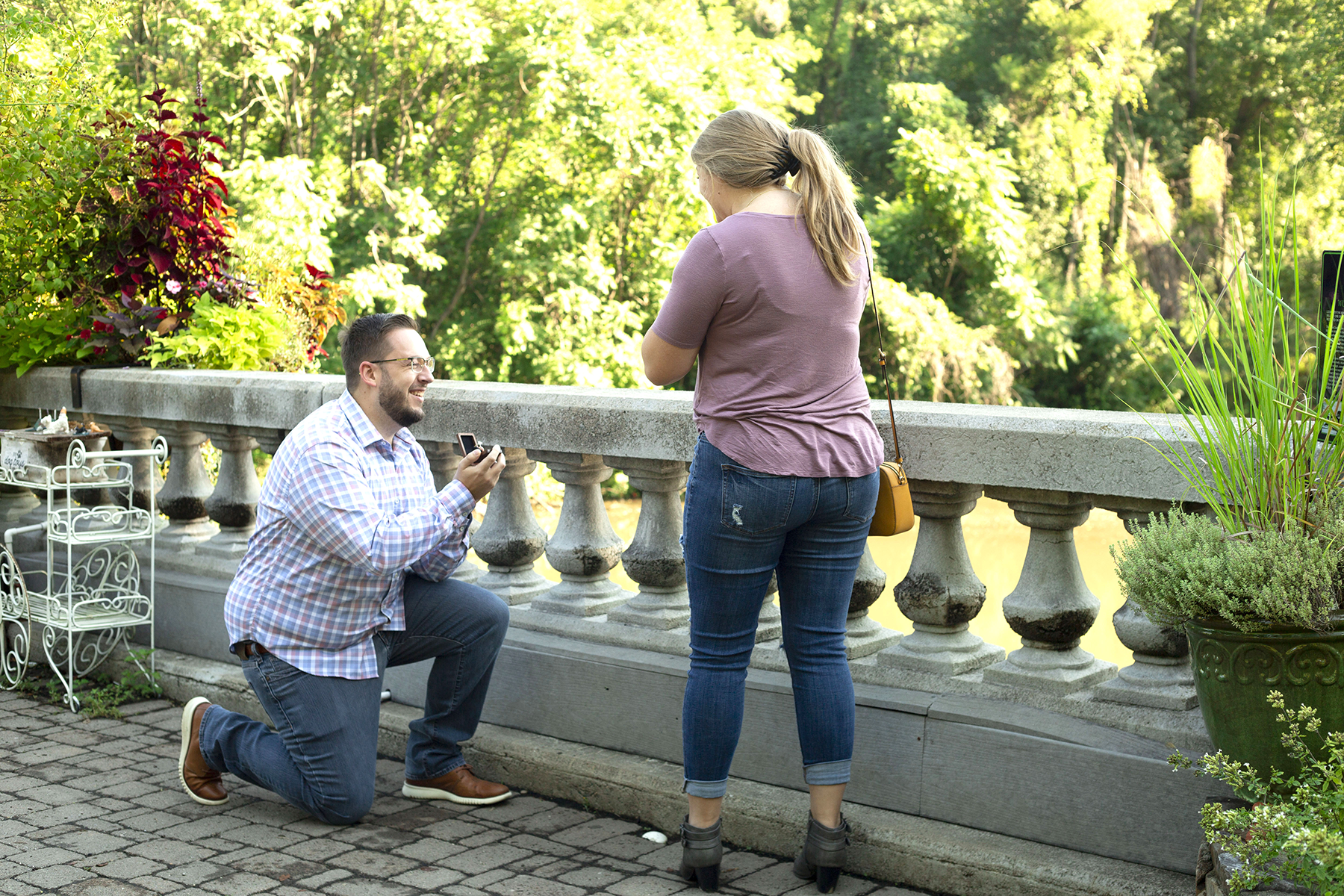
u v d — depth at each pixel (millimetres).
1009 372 21781
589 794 3578
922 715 3113
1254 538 2365
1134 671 2955
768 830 3236
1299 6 26328
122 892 2965
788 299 2691
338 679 3350
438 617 3496
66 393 5285
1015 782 2979
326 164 18469
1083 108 25578
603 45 18734
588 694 3719
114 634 4984
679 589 3799
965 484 3133
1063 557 3072
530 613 3980
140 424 5238
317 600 3322
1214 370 2457
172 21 16672
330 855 3215
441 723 3584
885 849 3051
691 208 19266
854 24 28031
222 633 4703
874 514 2926
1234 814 2229
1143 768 2797
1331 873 2033
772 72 21000
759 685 3379
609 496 17859
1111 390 23188
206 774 3617
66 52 6230
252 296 5871
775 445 2719
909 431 3100
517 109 19422
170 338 5336
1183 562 2363
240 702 4453
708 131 2834
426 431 4098
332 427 3336
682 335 2729
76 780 3795
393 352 3330
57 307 5543
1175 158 26203
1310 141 25016
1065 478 2871
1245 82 26719
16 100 5539
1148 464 2752
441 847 3271
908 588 3248
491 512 4145
